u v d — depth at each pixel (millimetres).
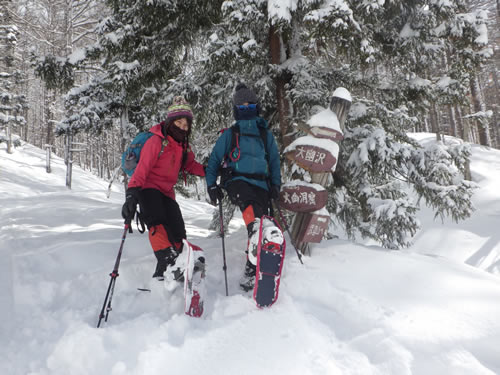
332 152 2955
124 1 4879
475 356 1652
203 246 3566
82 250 3482
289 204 2984
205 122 5137
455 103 4840
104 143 33094
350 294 2264
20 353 1957
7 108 19109
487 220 13758
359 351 1750
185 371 1681
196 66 4785
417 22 4527
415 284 2408
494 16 16594
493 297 2232
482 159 19578
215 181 2775
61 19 19547
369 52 3945
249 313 2145
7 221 5297
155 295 2609
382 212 3838
